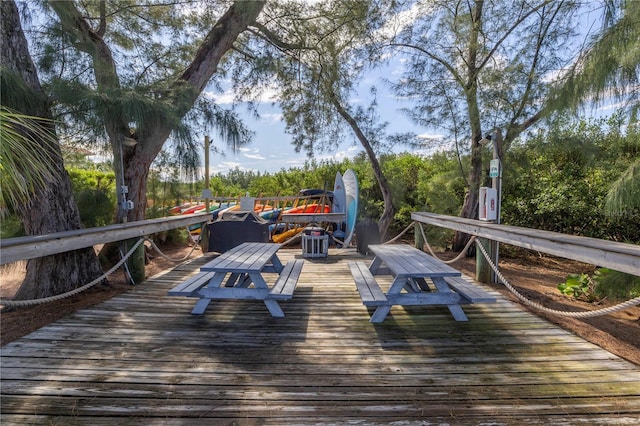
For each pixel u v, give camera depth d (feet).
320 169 41.65
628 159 13.67
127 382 6.98
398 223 32.71
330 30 22.71
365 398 6.50
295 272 13.00
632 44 8.58
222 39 19.35
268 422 5.80
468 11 20.94
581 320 11.10
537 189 24.89
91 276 14.03
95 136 13.44
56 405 6.22
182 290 10.23
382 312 10.46
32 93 11.57
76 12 13.98
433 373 7.43
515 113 19.74
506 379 7.19
